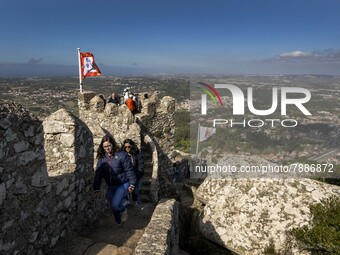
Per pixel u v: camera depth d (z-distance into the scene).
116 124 11.09
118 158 4.98
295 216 6.94
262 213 7.25
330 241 6.08
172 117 12.71
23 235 3.70
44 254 4.16
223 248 7.55
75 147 4.88
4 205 3.36
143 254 3.56
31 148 3.77
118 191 5.09
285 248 6.81
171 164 12.98
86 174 5.29
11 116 3.41
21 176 3.62
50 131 4.86
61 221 4.54
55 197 4.34
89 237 4.89
